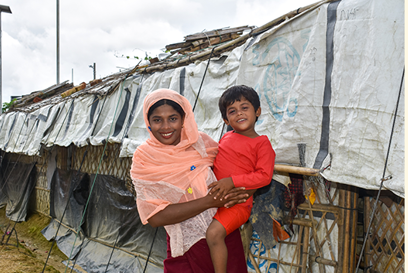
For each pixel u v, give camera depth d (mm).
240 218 1767
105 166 6359
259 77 2711
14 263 6145
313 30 2281
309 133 2182
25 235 8414
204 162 1865
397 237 2467
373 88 1857
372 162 1818
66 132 6004
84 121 5551
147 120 1849
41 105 8570
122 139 4359
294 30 2512
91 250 6207
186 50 5328
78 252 6375
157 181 1728
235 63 3197
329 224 2727
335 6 2207
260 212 2732
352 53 2020
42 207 9242
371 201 2766
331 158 2025
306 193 2736
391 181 1698
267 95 2596
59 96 8969
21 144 7852
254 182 1725
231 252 1782
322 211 2701
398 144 1713
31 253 6973
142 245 5242
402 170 1674
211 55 3441
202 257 1731
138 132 4305
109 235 5973
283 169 2238
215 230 1704
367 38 1961
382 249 2613
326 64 2188
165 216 1637
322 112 2141
